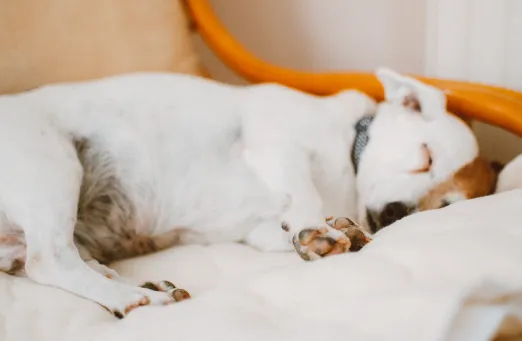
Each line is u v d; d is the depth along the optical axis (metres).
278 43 2.18
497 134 1.65
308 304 0.91
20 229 1.16
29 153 1.16
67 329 0.96
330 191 1.36
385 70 1.41
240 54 1.74
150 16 1.68
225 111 1.38
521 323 0.87
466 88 1.47
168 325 0.89
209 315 0.89
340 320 0.85
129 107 1.33
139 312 0.96
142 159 1.30
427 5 1.81
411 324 0.81
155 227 1.33
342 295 0.91
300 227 1.21
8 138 1.16
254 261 1.22
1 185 1.13
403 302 0.84
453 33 1.61
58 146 1.20
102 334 0.91
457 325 0.82
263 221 1.36
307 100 1.42
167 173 1.32
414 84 1.36
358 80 1.59
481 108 1.42
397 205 1.29
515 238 0.97
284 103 1.39
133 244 1.33
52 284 1.10
